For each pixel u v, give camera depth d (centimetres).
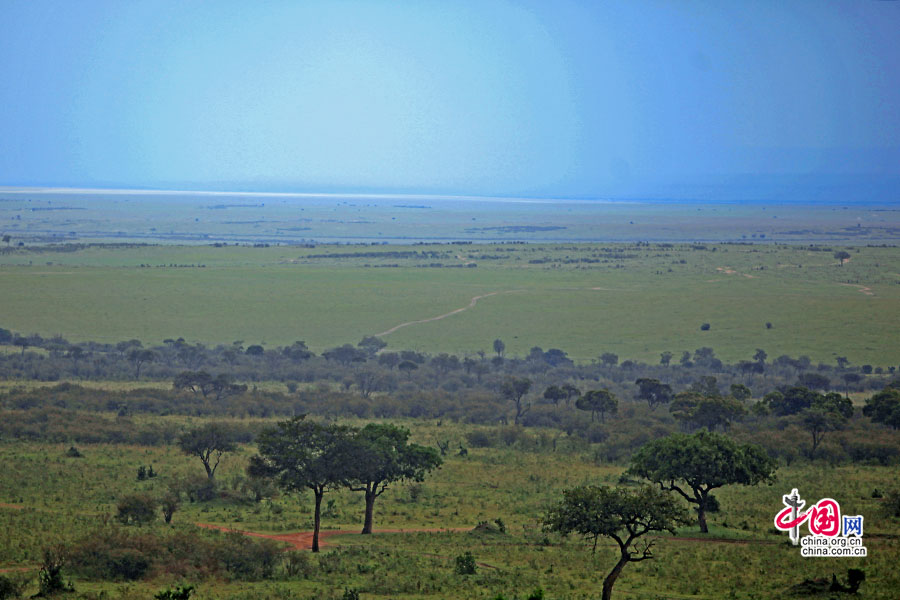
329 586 6938
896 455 14275
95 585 6744
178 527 8838
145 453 13688
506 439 16012
